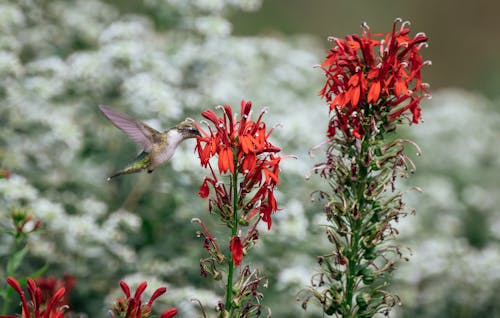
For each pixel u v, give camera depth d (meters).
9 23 7.91
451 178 11.74
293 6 17.89
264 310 6.76
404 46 4.18
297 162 7.55
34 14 8.95
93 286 7.00
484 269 8.08
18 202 6.87
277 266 7.09
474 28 20.70
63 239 7.12
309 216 7.90
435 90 20.39
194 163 7.06
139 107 7.50
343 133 4.40
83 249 7.01
